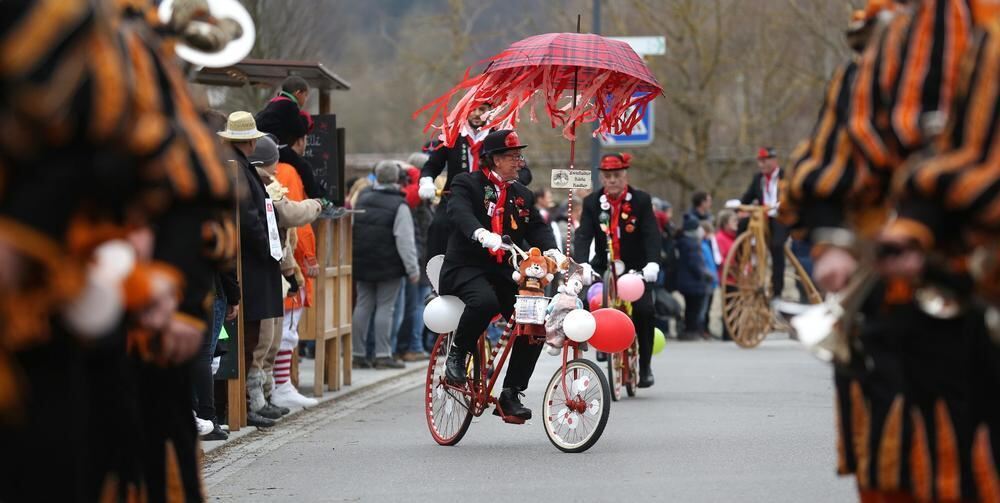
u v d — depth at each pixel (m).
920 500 9.66
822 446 22.94
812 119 89.38
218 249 10.43
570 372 23.06
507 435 25.34
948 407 9.60
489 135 23.58
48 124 8.36
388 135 96.56
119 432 10.13
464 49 88.12
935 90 9.59
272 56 66.56
